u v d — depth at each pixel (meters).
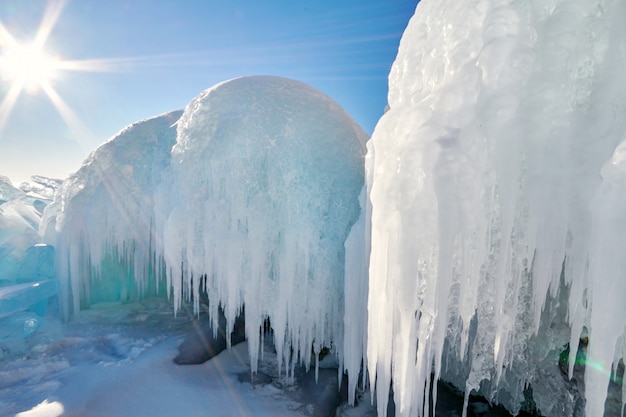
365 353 4.23
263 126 5.30
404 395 2.78
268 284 5.07
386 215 2.86
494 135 2.34
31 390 4.57
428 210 2.59
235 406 4.43
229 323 5.31
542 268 2.26
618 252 1.75
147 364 5.11
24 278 8.09
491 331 2.94
